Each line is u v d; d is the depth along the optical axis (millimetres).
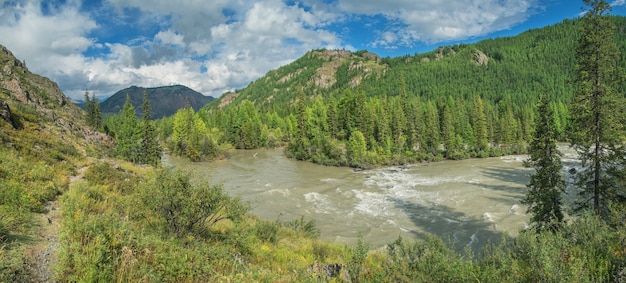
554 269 7078
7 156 16781
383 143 69875
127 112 54375
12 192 11102
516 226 26969
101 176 19875
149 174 12258
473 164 64125
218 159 72625
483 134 79125
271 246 14805
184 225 11023
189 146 70000
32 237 8328
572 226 10953
